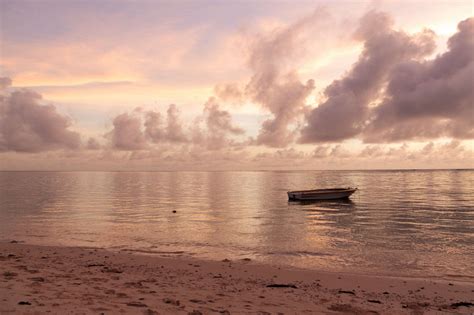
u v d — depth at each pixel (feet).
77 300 26.32
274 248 68.59
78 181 499.51
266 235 84.99
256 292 35.06
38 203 177.06
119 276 39.42
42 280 33.76
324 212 139.33
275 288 37.76
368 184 361.71
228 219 118.32
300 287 39.22
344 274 47.65
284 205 167.73
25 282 31.86
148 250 65.87
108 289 31.32
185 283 37.70
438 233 89.71
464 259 59.72
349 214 132.46
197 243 73.72
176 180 545.85
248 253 63.77
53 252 58.18
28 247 62.95
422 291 39.29
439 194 227.61
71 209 149.38
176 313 25.12
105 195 237.66
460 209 146.30
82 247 67.82
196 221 112.88
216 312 26.40
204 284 37.81
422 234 87.81
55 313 22.56
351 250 67.21
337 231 92.32
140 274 42.27
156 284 35.91
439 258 60.49
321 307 30.53
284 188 318.04
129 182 469.16
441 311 31.24
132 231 90.99
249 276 44.39
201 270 47.16
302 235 85.30
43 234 85.46
